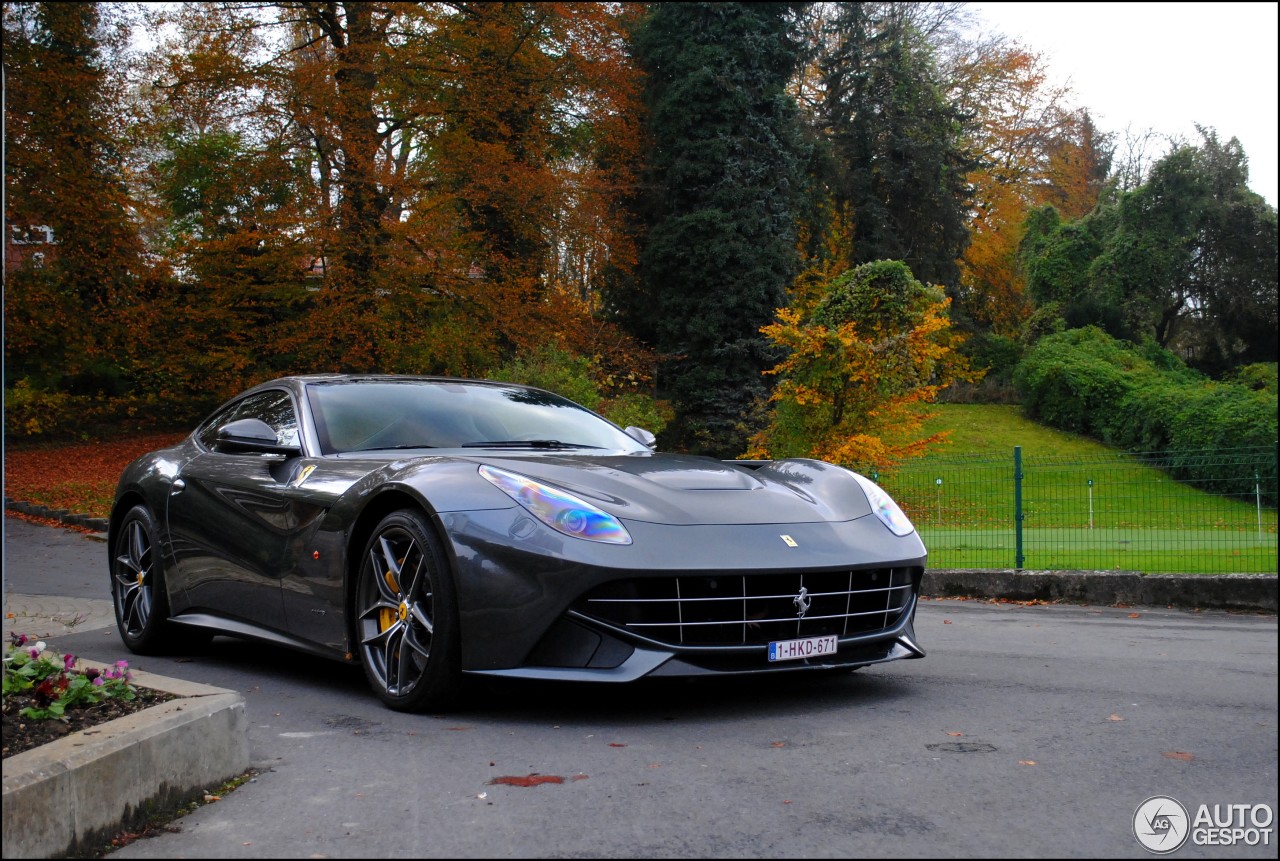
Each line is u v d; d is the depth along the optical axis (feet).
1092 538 27.94
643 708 11.71
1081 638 17.95
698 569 10.73
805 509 12.34
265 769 9.34
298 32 70.59
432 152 73.87
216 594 14.85
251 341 70.08
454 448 13.92
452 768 9.27
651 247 92.27
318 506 12.92
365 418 14.43
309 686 13.38
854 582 11.91
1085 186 143.84
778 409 56.49
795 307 91.71
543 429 15.02
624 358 88.02
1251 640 17.80
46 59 66.28
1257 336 118.73
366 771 9.21
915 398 53.42
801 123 102.22
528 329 74.18
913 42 114.01
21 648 10.02
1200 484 26.86
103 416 87.20
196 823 7.93
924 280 110.22
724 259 89.35
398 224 66.08
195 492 15.35
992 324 132.57
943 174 110.73
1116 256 119.34
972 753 9.76
